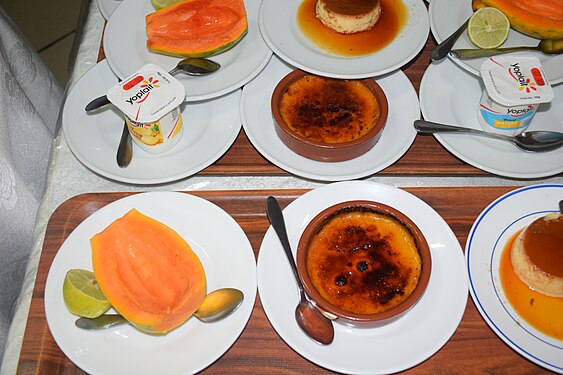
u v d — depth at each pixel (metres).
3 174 1.02
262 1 1.10
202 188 0.97
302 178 0.97
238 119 1.02
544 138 0.97
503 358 0.80
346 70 0.99
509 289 0.83
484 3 1.08
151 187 0.97
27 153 1.15
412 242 0.84
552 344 0.78
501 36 1.06
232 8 1.07
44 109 1.32
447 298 0.81
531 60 0.96
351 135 0.97
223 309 0.78
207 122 1.02
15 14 2.26
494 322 0.79
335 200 0.89
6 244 1.05
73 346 0.77
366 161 0.96
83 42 1.17
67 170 0.99
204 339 0.78
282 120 0.96
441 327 0.79
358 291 0.81
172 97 0.93
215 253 0.85
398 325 0.80
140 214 0.84
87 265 0.84
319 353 0.77
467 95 1.05
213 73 1.03
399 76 1.06
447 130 0.98
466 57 1.03
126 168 0.96
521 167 0.95
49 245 0.89
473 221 0.92
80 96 1.05
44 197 0.97
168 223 0.88
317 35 1.05
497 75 0.95
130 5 1.13
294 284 0.82
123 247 0.83
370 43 1.04
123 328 0.80
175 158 0.98
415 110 1.02
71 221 0.92
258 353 0.80
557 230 0.83
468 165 0.98
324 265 0.83
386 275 0.82
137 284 0.82
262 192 0.94
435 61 1.07
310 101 1.01
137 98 0.92
